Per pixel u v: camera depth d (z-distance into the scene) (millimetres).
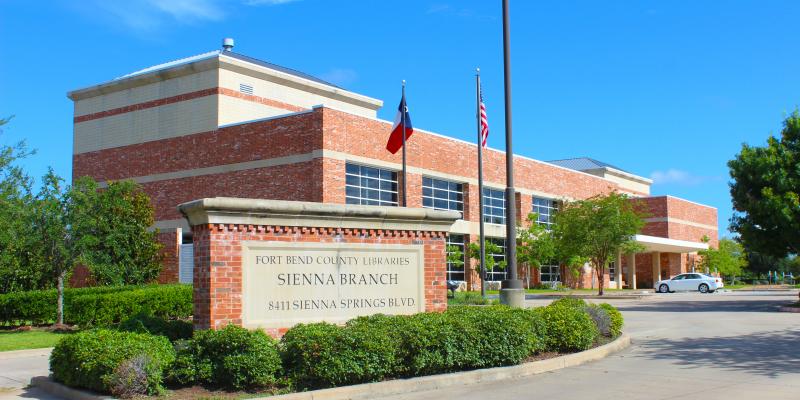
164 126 43438
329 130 36844
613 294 44312
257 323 11617
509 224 16766
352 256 12797
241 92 42844
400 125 28266
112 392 9820
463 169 46188
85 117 47156
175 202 42219
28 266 25141
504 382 11383
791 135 29625
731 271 73500
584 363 13250
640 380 11336
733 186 30750
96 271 25578
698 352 14641
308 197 36781
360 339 10539
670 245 61469
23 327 22875
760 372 11992
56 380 11344
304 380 10281
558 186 56312
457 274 45812
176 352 10555
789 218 27750
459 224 45406
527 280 51688
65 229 23156
